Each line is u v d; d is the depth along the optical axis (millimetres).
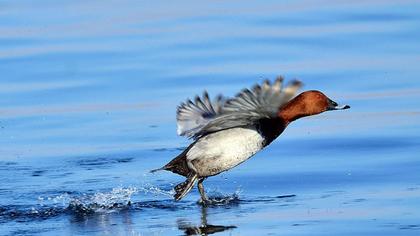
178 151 13078
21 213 10461
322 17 20422
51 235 9523
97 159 12805
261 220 9812
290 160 12453
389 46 17938
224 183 11578
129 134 13922
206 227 9633
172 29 20016
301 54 17672
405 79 15867
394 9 20844
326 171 11781
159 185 11633
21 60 18219
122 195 11109
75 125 14438
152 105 15195
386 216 9711
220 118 10125
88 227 9844
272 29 19547
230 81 15953
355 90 15484
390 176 11352
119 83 16422
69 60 18062
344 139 13305
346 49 17859
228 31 19578
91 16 21625
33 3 23422
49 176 12008
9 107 15461
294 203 10477
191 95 15336
